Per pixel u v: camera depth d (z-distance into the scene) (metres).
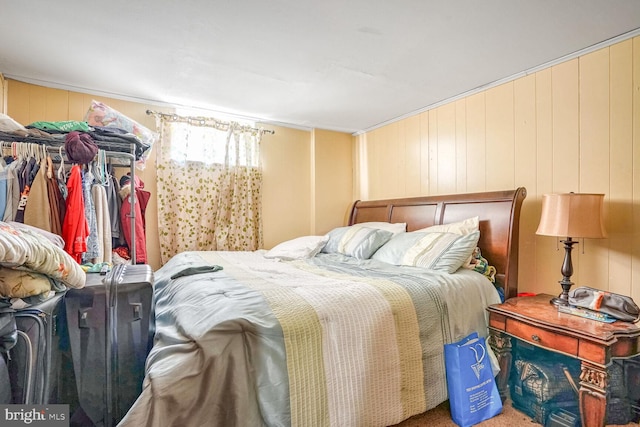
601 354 1.32
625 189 1.80
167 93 2.71
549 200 1.79
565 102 2.06
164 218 2.96
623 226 1.81
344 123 3.56
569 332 1.42
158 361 1.12
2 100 2.32
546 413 1.56
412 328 1.55
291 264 2.45
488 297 1.93
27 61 2.15
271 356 1.20
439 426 1.54
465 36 1.83
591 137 1.94
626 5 1.53
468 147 2.66
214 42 1.91
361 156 3.88
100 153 1.96
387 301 1.53
